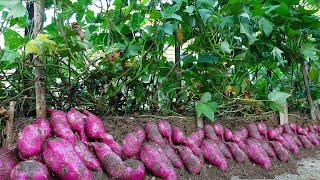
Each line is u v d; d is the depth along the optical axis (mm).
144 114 1970
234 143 2020
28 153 1244
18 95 1578
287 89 2760
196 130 1962
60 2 1638
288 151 2277
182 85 2217
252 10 1970
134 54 1788
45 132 1361
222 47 1967
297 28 2428
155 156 1610
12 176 1164
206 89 2189
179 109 2096
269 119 2379
